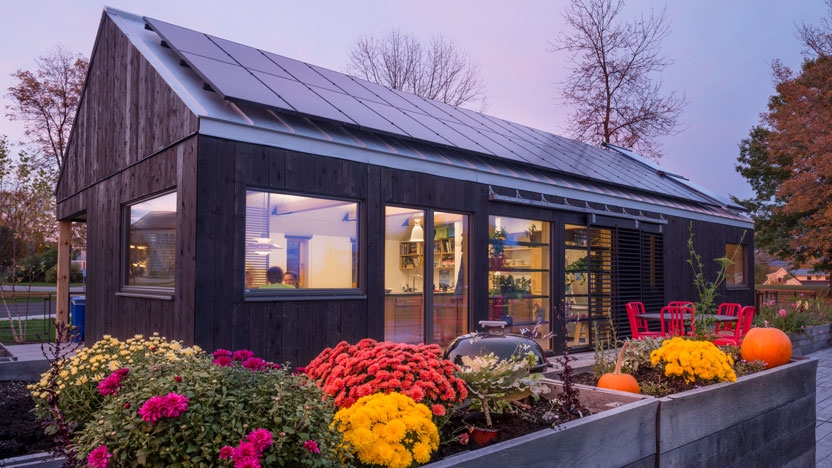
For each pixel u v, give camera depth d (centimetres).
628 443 233
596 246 874
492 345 310
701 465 273
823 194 2102
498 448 184
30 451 304
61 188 908
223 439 170
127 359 318
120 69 672
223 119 482
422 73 2333
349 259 569
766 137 2489
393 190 604
